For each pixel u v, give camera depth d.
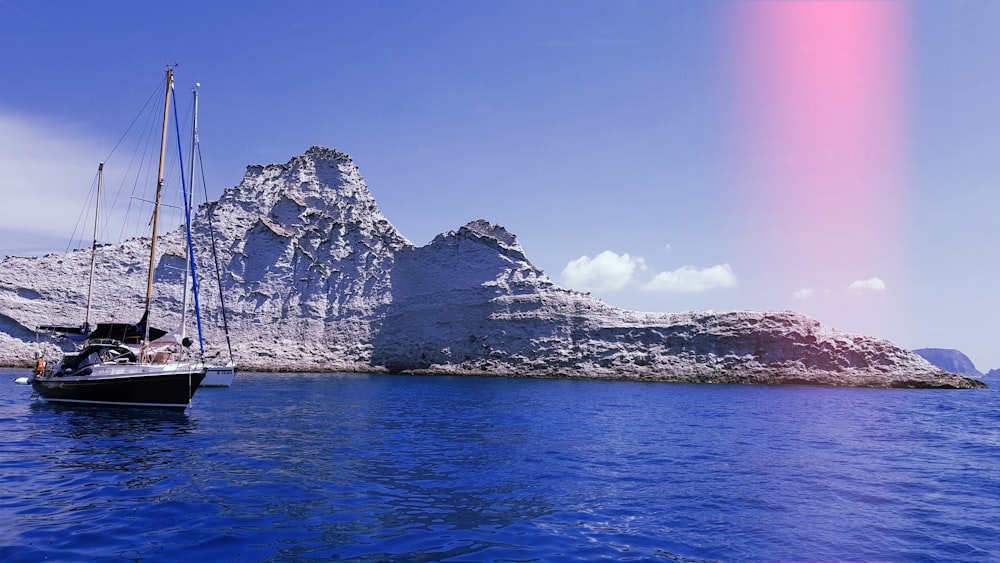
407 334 91.25
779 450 22.38
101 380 30.75
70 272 86.75
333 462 18.33
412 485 15.38
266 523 11.62
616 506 13.55
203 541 10.45
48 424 25.55
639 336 85.56
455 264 96.00
